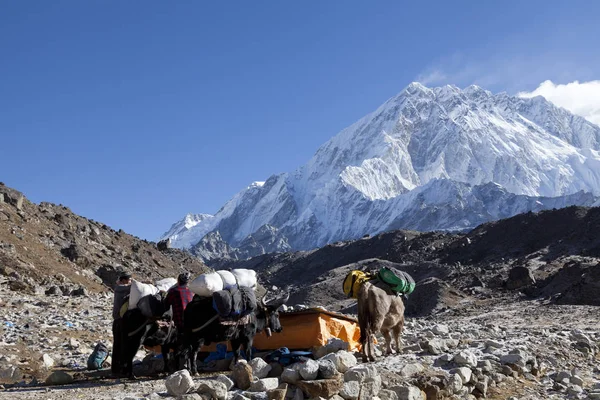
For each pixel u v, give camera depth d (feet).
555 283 177.58
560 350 54.44
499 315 141.79
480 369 42.63
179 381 32.81
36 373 45.80
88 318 82.12
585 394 43.01
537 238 326.03
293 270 493.77
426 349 47.24
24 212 173.17
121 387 37.55
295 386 34.04
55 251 155.94
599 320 108.88
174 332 43.19
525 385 44.47
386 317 45.70
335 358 36.58
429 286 198.90
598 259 197.06
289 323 46.70
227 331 40.78
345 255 475.31
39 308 87.66
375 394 35.78
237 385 35.35
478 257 335.47
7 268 116.88
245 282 42.52
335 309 223.30
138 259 205.77
